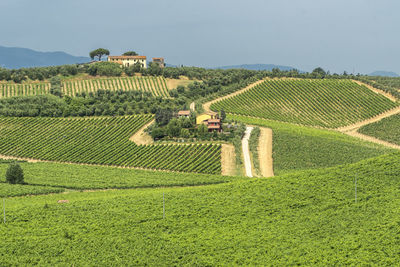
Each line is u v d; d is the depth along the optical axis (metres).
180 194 106.38
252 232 82.75
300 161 162.75
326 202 93.62
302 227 83.44
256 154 167.62
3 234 84.19
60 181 139.25
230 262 72.88
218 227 86.81
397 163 107.69
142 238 82.19
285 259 72.19
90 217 92.94
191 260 73.88
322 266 69.12
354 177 104.06
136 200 103.31
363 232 78.31
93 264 73.06
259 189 105.38
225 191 106.75
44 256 76.19
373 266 67.69
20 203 110.56
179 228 87.06
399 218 80.75
